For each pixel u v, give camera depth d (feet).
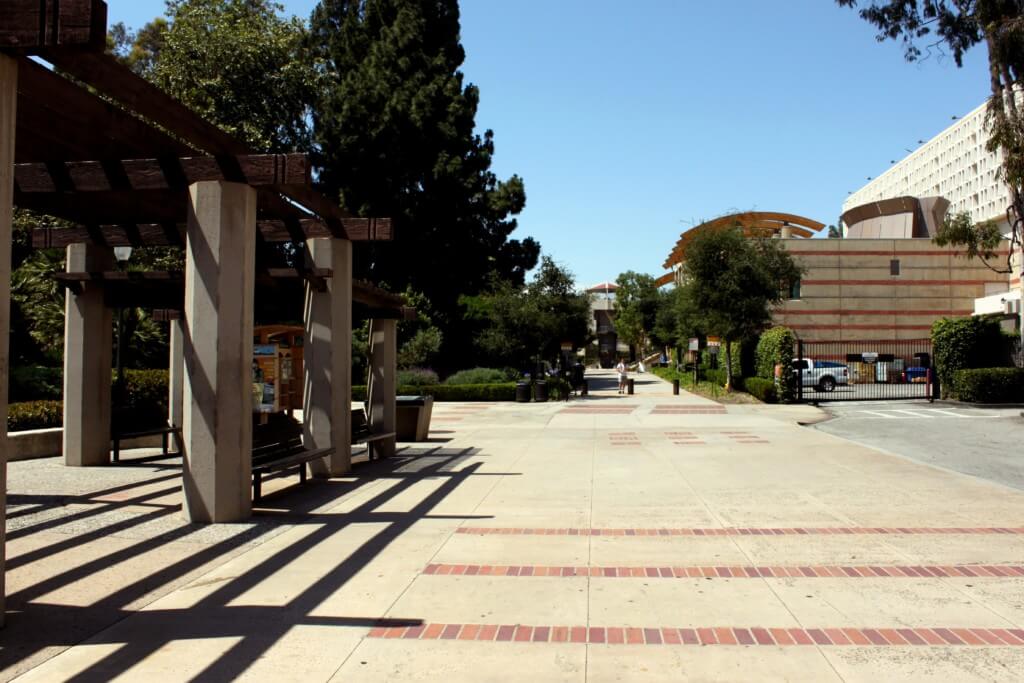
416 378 103.19
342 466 33.91
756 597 16.35
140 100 19.27
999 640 13.75
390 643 13.71
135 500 27.71
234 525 23.56
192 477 24.02
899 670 12.42
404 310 42.14
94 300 36.19
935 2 79.51
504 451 44.14
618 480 32.73
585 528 23.18
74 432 36.09
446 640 13.85
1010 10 69.36
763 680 12.07
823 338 139.33
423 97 121.19
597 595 16.52
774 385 88.43
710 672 12.38
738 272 101.96
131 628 14.47
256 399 38.14
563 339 123.75
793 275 107.04
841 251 139.95
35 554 19.97
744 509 26.13
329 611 15.44
